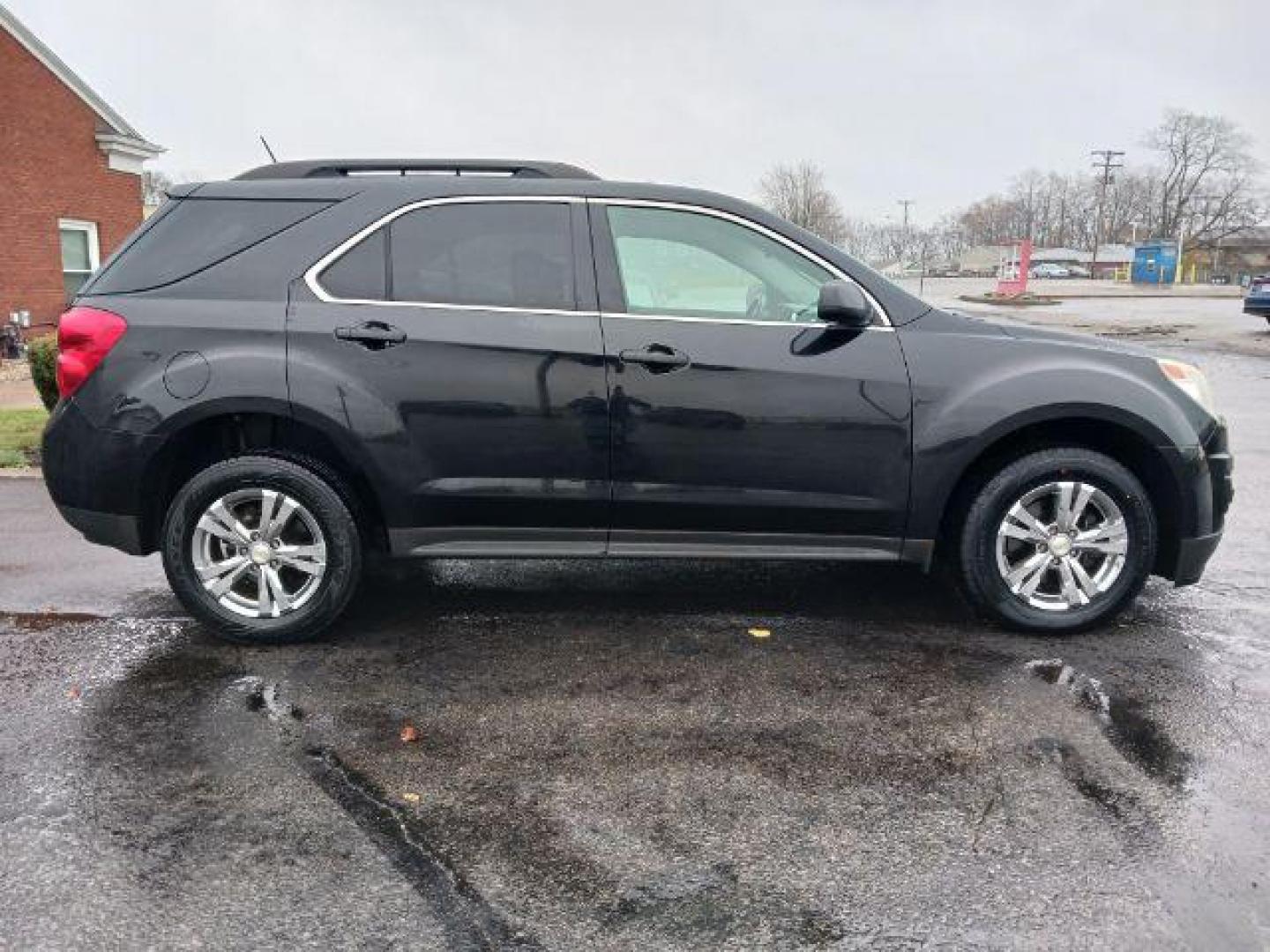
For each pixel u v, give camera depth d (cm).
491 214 399
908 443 397
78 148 1788
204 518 399
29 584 493
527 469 396
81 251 1831
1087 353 409
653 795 296
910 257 10500
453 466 395
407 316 390
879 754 320
